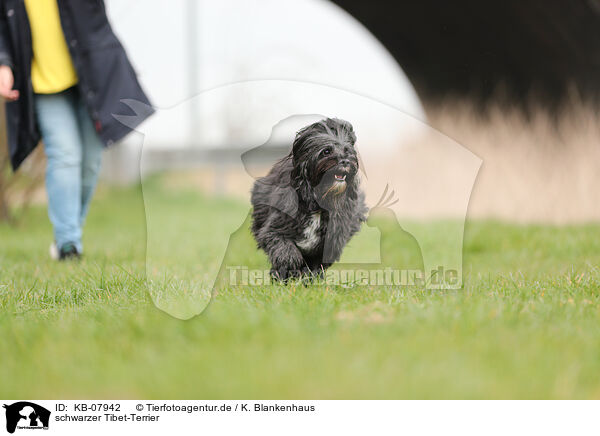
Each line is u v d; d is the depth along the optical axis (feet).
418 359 16.26
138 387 15.37
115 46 35.24
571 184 61.31
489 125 83.66
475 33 87.71
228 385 15.17
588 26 69.10
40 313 23.57
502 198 63.10
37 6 34.71
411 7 93.20
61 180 36.55
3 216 65.46
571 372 15.60
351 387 15.07
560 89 77.30
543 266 35.58
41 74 35.40
